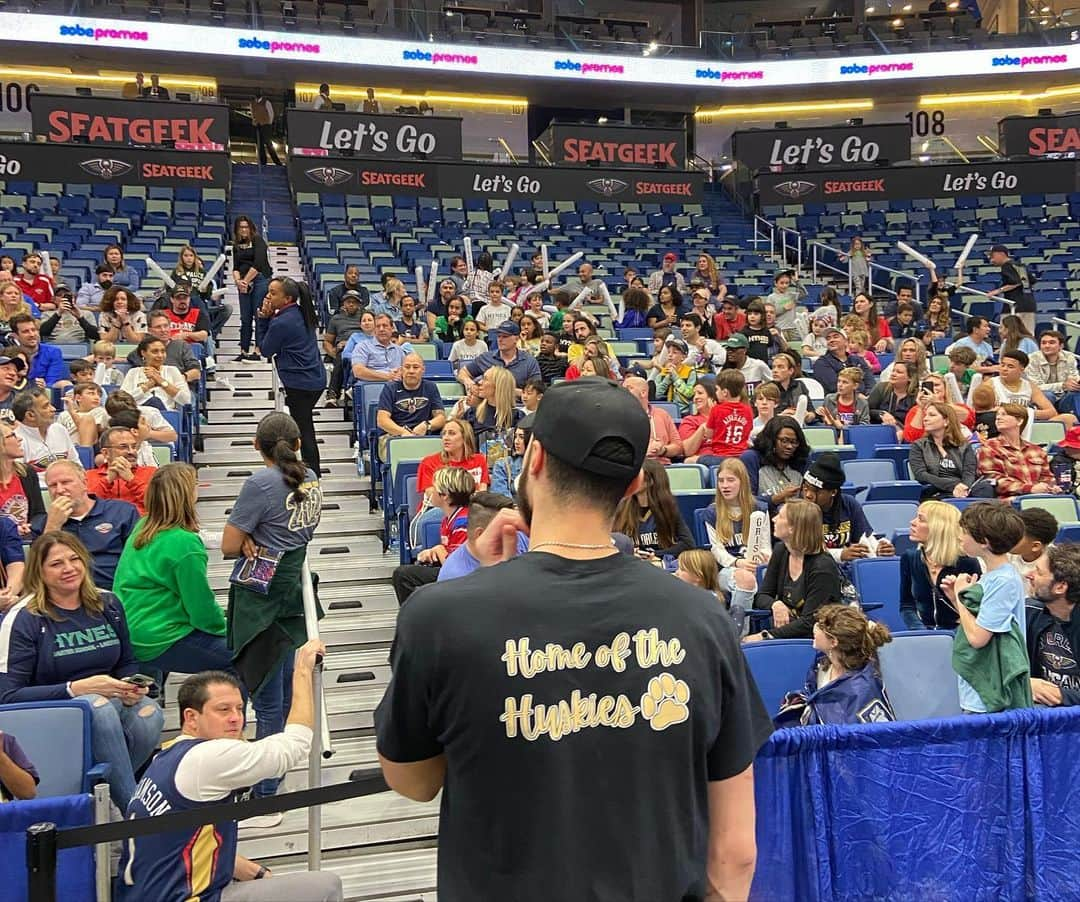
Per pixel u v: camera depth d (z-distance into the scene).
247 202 21.30
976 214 22.73
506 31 26.50
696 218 22.89
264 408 10.26
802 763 3.12
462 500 5.59
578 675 1.51
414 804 4.61
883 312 15.20
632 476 1.64
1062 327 16.48
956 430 7.39
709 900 1.63
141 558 4.56
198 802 2.97
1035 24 27.48
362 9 25.86
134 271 13.62
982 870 3.26
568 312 10.87
